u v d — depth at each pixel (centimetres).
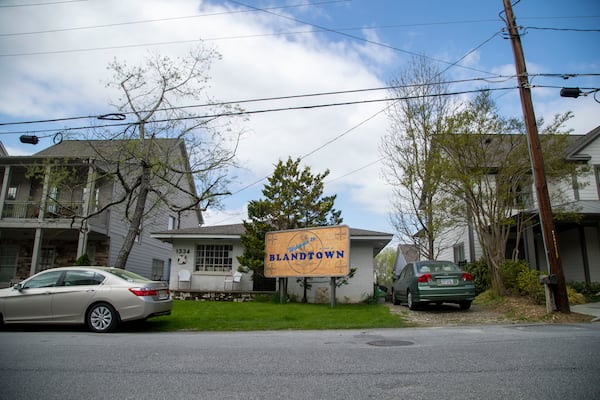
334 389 437
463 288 1244
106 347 697
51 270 1005
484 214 1444
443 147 1444
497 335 782
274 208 1673
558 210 1527
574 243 1862
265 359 585
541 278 1091
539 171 1120
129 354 629
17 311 959
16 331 970
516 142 1393
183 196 2827
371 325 1019
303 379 477
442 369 511
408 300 1363
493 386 438
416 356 589
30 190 2116
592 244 1795
